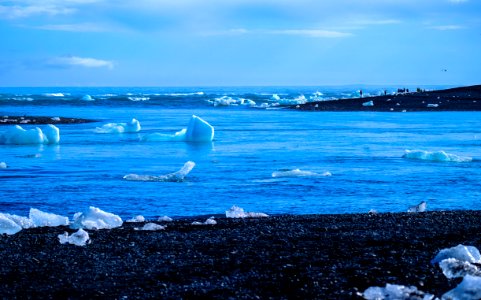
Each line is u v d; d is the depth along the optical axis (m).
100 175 23.66
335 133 43.41
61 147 35.19
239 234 11.06
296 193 19.33
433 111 67.81
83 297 7.67
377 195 19.02
